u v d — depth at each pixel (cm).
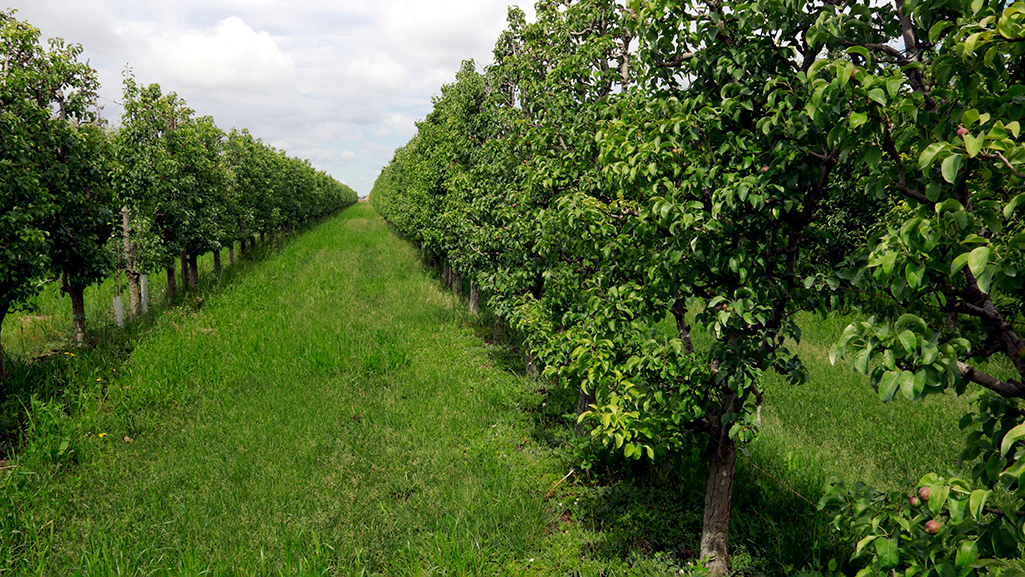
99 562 411
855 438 671
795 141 304
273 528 468
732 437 375
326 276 1830
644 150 357
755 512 509
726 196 309
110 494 528
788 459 576
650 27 366
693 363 396
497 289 870
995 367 859
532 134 695
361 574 407
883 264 205
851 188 360
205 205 1562
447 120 1383
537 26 754
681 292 394
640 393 406
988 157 193
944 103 225
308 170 3938
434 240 1488
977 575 214
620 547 462
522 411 768
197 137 1548
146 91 1319
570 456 606
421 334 1157
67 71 927
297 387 812
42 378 780
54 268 873
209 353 923
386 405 757
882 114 223
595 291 509
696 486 554
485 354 1044
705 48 360
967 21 204
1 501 482
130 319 1179
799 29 309
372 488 549
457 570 418
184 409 739
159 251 1246
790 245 354
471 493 529
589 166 610
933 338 199
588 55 616
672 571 430
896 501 262
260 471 571
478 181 1031
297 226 3916
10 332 1038
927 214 215
